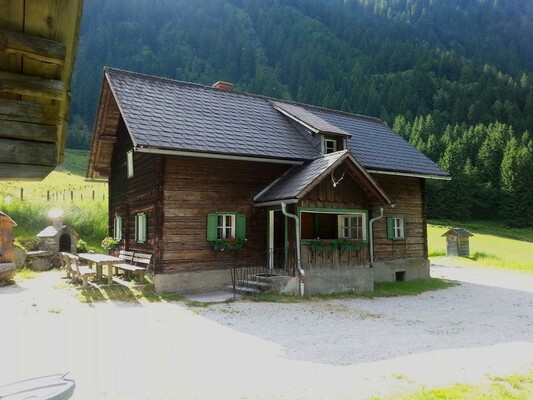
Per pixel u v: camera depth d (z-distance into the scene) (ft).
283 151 51.11
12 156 7.50
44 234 65.77
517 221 205.87
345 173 48.42
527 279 64.95
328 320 34.68
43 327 29.91
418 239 64.80
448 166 212.84
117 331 29.19
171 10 524.93
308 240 45.80
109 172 68.13
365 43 502.79
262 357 24.23
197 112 52.31
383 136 71.00
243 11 581.53
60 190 120.26
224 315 35.09
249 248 49.42
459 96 334.24
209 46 473.26
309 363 23.26
